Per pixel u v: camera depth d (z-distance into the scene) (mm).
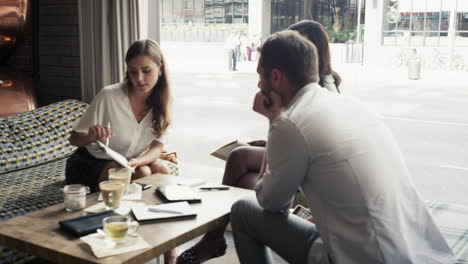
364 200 1805
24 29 4484
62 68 4730
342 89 2783
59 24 4684
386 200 1814
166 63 2992
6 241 1974
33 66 4855
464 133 5512
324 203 1873
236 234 2242
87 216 2102
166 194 2387
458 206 3092
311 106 1904
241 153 3037
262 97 2229
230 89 9180
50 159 3779
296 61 1972
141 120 3047
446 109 6141
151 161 3004
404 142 5316
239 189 2574
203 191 2533
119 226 1845
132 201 2357
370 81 4859
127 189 2422
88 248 1858
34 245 1893
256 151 3045
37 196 3039
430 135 5457
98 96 2988
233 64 6148
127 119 3000
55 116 3959
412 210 1905
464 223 2811
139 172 2879
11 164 3529
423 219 1921
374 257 1790
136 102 3008
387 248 1786
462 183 4219
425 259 1869
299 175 1893
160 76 2998
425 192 4059
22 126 3742
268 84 2045
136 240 1909
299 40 1996
